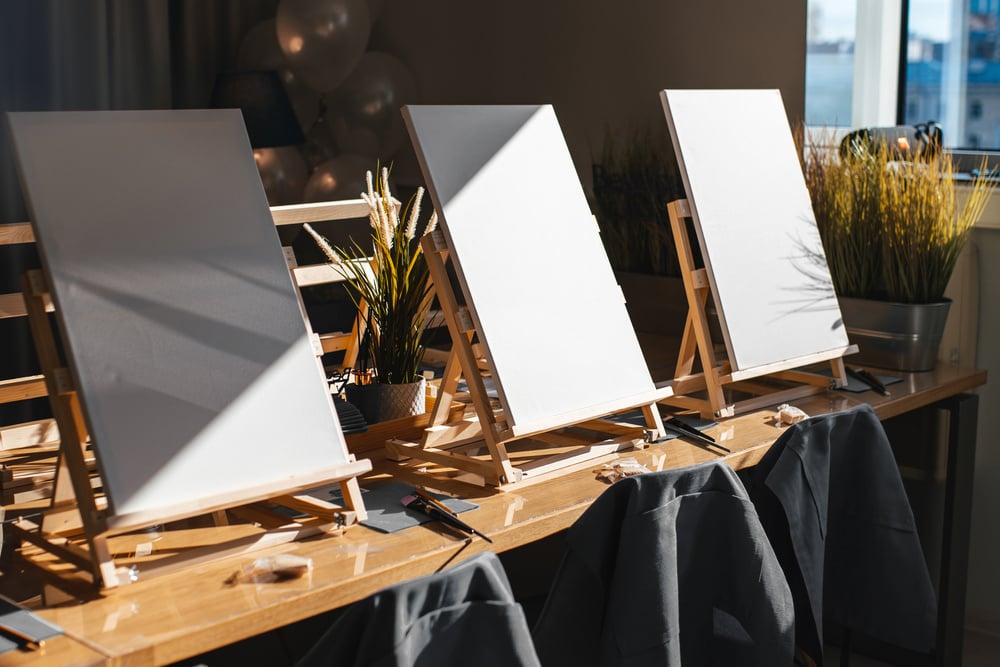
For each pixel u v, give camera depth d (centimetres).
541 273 221
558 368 216
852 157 307
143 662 141
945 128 352
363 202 252
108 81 544
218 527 187
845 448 226
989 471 314
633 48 379
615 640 181
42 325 167
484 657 157
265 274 188
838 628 311
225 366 176
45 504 195
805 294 271
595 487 207
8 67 504
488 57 462
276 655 278
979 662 300
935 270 286
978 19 337
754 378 290
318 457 181
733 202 261
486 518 189
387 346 236
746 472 287
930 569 303
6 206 511
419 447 220
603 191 377
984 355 311
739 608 197
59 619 149
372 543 178
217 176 188
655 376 310
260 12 600
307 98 566
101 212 172
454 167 215
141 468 161
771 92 283
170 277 176
